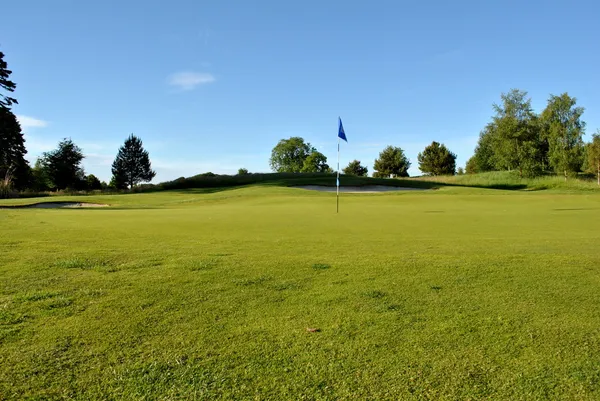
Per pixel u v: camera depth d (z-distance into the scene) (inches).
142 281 249.4
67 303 208.7
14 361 150.0
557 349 158.4
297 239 428.1
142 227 538.6
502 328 177.9
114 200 1353.3
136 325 182.1
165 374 141.5
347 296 220.7
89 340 167.2
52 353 156.2
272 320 187.9
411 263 297.0
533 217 675.4
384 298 217.9
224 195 1480.1
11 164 2449.6
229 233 478.9
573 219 642.8
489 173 2778.1
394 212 778.2
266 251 350.9
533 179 2522.1
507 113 2770.7
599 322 184.5
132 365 147.4
